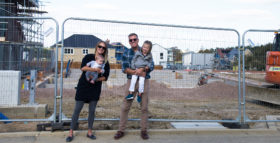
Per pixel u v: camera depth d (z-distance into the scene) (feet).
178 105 26.53
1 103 19.75
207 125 17.11
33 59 46.39
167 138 14.06
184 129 15.31
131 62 13.42
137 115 20.65
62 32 15.06
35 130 15.69
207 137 14.44
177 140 13.76
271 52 24.95
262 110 25.45
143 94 13.60
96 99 13.25
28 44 45.16
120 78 20.86
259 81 27.40
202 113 22.45
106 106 23.93
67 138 13.00
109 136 14.10
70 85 29.60
